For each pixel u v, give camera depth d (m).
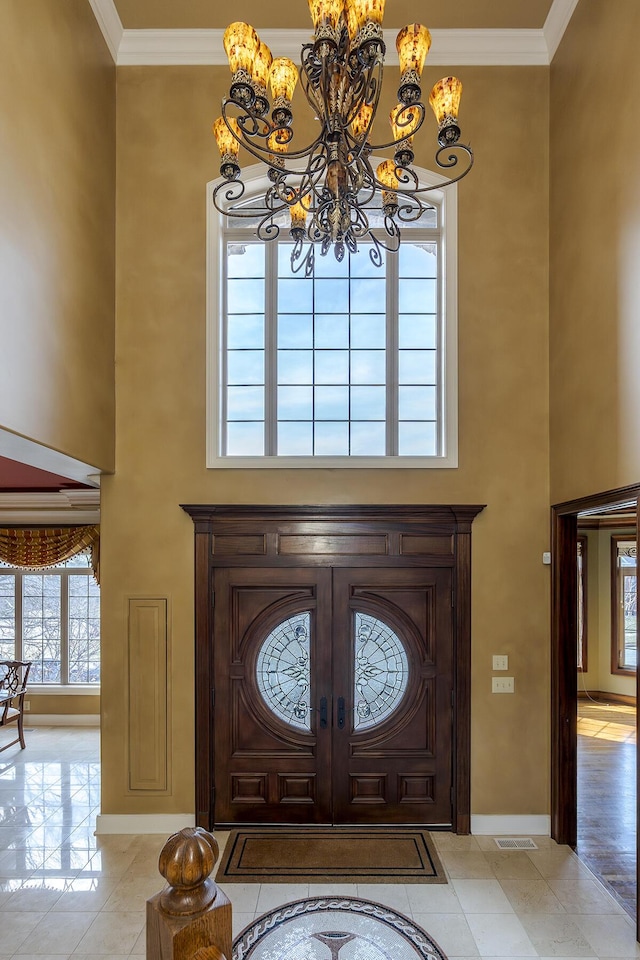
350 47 2.34
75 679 7.60
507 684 4.54
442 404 4.77
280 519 4.59
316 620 4.60
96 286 4.33
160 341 4.71
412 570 4.61
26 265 3.24
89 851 4.23
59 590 7.66
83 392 4.06
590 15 4.01
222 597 4.62
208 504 4.57
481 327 4.72
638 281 3.36
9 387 3.04
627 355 3.48
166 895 0.86
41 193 3.44
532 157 4.77
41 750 6.52
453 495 4.64
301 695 4.61
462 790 4.48
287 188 2.98
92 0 4.24
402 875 3.89
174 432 4.68
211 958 0.79
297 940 3.24
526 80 4.81
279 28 4.71
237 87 2.46
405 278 4.94
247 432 4.88
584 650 8.36
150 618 4.59
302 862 4.04
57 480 6.51
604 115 3.79
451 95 2.58
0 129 2.97
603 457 3.78
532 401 4.69
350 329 4.94
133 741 4.53
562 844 4.32
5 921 3.46
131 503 4.64
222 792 4.55
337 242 2.86
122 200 4.75
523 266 4.74
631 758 6.17
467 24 4.66
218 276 4.79
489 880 3.85
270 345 4.91
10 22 3.09
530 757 4.52
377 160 4.80
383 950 3.17
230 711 4.59
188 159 4.79
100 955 3.18
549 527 4.62
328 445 4.88
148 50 4.79
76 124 3.99
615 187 3.64
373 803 4.55
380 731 4.58
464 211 4.76
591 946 3.24
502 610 4.58
